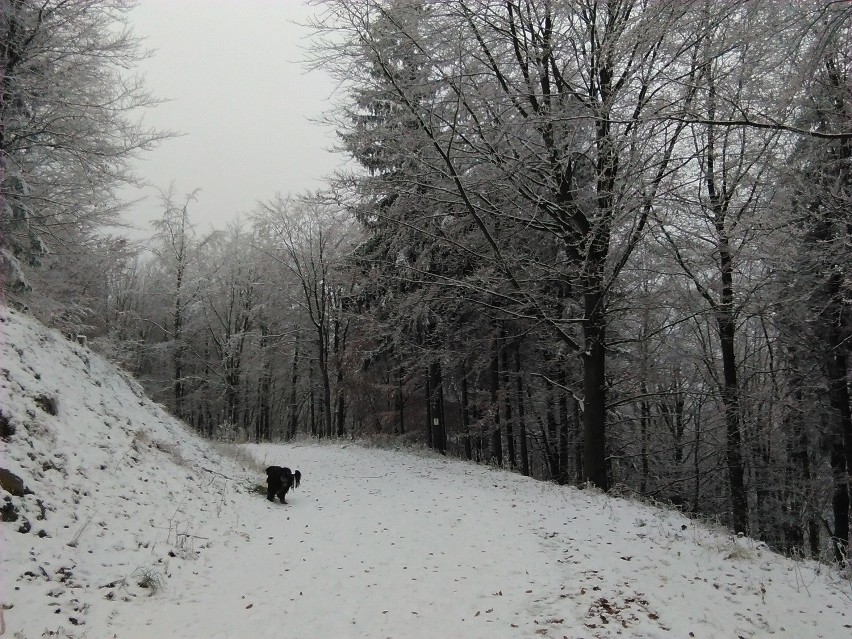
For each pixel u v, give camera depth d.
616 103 9.55
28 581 4.70
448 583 6.09
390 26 11.42
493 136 12.17
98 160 13.21
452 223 15.62
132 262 35.78
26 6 11.18
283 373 41.47
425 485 12.88
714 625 4.85
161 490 8.05
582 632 4.70
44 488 6.11
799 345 15.40
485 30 11.95
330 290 33.97
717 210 12.36
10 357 7.80
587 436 13.34
